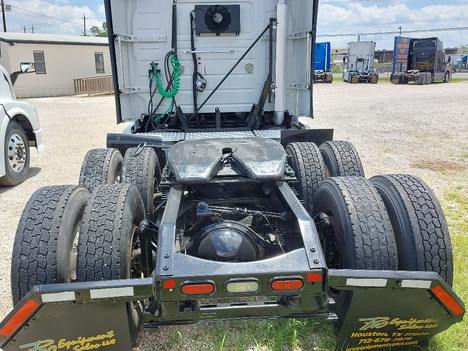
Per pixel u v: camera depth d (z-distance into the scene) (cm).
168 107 622
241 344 305
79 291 227
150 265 299
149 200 419
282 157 339
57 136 1202
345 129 1218
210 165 324
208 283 238
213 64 616
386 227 271
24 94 2741
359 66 3819
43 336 248
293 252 253
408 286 240
